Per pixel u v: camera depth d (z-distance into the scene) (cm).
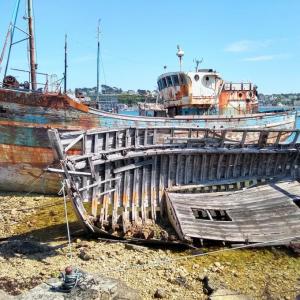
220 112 2802
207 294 1152
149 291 1159
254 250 1441
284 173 2020
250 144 1919
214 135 1884
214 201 1712
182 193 1778
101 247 1470
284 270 1306
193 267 1320
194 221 1537
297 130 1941
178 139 1783
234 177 1916
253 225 1543
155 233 1541
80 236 1589
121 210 1642
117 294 881
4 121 2094
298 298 1077
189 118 2317
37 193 2186
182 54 2698
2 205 2012
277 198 1747
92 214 1525
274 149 1952
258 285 1209
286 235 1482
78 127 2072
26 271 1272
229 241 1459
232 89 2834
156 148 1723
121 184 1631
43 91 2081
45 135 2075
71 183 1407
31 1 2269
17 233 1659
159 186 1744
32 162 2119
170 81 2766
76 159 1426
